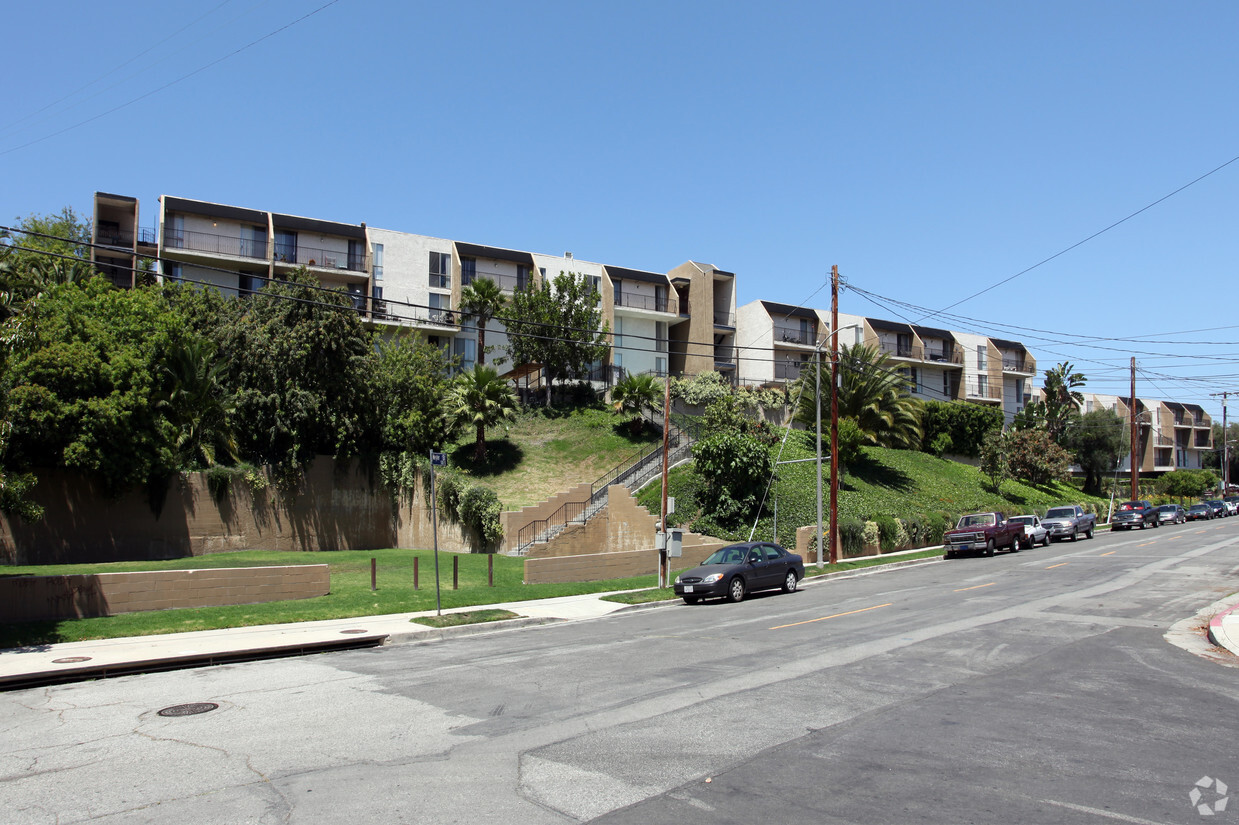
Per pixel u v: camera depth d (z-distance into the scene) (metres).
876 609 18.73
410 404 39.44
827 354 44.91
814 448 45.91
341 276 49.78
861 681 10.86
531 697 10.09
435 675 11.78
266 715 9.38
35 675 11.91
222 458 34.72
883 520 36.25
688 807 6.20
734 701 9.73
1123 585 22.69
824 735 8.23
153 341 31.44
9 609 15.96
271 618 17.44
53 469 29.00
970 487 50.66
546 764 7.30
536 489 37.75
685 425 45.91
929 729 8.45
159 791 6.70
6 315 16.84
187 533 32.16
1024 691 10.25
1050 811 6.09
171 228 45.25
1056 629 15.36
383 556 31.19
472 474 39.50
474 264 54.44
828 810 6.13
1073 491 62.59
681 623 17.44
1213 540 38.16
